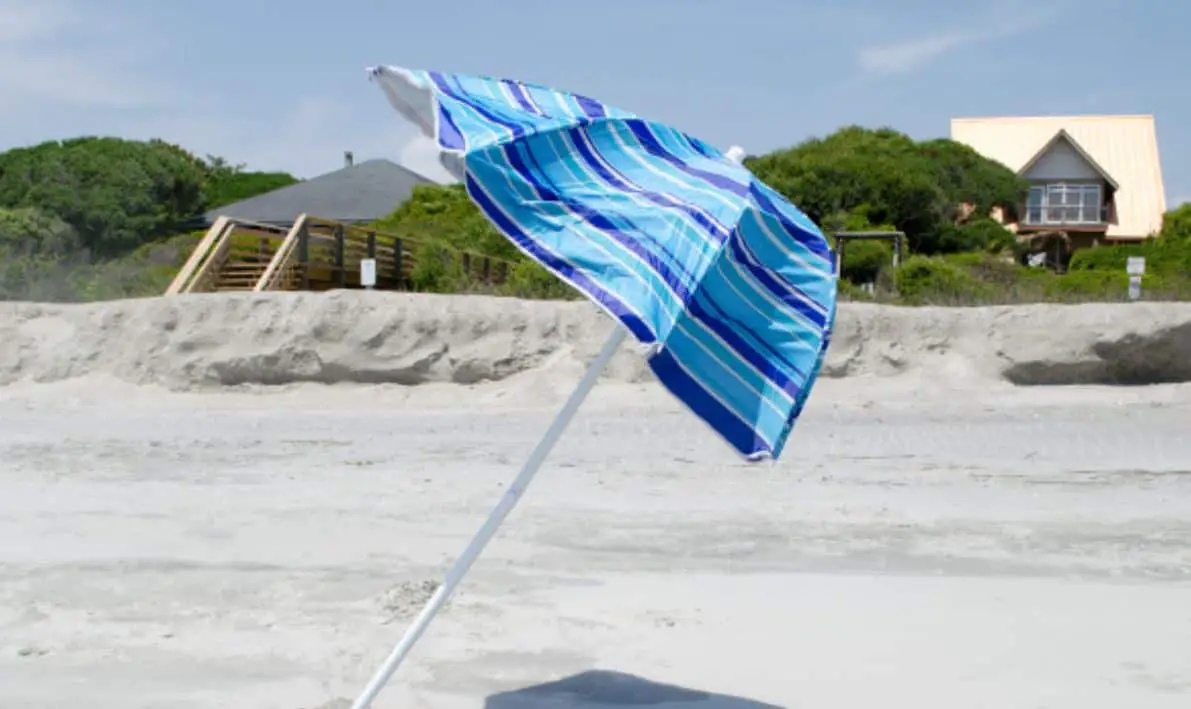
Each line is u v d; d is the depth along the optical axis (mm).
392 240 24062
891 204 41531
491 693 4855
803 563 7145
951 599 6340
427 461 11062
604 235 3512
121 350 16922
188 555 7191
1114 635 5711
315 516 8391
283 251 19672
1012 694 4875
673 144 4152
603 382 16281
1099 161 55906
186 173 49500
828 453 11719
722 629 5758
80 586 6457
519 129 3682
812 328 3900
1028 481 10188
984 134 55344
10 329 17266
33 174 46938
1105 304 17594
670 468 10633
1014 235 46875
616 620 5895
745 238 3867
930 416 14531
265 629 5695
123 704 4695
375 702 4742
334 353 16641
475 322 16953
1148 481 10258
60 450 11672
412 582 6520
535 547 7480
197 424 13953
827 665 5242
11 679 4980
